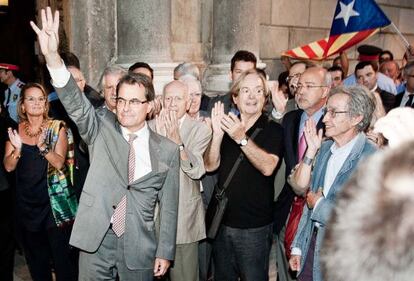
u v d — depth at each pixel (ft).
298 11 24.68
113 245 9.21
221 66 20.26
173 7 19.62
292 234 9.78
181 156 10.07
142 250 9.15
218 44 20.53
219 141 10.23
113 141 9.07
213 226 10.45
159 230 9.66
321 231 8.58
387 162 3.31
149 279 9.41
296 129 11.03
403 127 5.85
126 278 9.29
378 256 3.11
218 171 10.69
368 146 8.34
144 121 9.37
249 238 10.44
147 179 9.07
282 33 24.03
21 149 11.05
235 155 10.43
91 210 8.92
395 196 3.14
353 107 8.36
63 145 11.19
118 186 9.04
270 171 10.14
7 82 18.71
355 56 28.94
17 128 11.44
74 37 18.80
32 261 11.80
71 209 11.30
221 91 19.94
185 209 10.37
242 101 10.35
